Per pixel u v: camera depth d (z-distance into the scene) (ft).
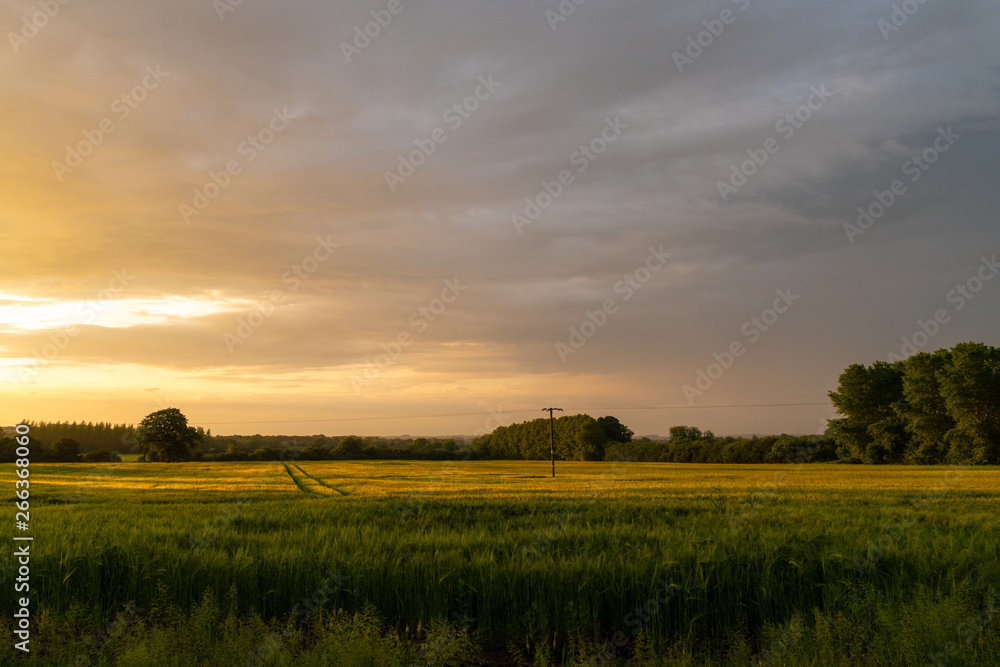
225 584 30.78
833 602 28.30
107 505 86.12
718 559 31.94
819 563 32.45
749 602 29.89
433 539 41.11
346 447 374.63
